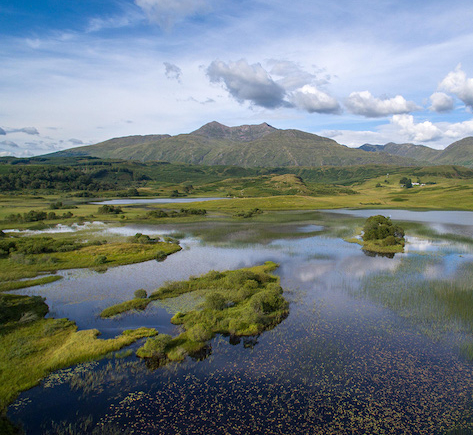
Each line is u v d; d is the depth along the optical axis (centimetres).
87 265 6550
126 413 2405
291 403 2512
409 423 2305
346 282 5334
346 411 2427
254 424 2298
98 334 3638
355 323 3834
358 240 8862
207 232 10600
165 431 2234
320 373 2884
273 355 3175
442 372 2880
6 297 4644
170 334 3628
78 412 2417
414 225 11569
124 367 2986
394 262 6600
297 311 4191
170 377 2839
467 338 3459
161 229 11338
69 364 3022
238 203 19900
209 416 2377
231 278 5250
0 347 3316
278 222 12888
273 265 6328
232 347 3331
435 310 4166
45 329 3622
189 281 5428
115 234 10288
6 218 13575
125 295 4919
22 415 2383
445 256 7056
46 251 7638
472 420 2330
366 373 2877
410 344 3353
